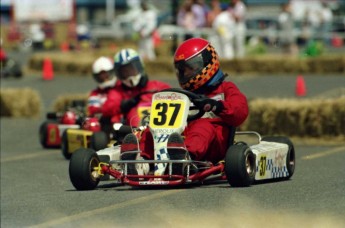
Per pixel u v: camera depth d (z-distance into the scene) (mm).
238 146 30812
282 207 26844
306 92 75750
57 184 36438
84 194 30625
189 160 29797
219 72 32938
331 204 27422
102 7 196625
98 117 47562
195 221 24812
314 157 42719
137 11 172250
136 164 30625
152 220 25328
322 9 139625
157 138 30703
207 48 32625
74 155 31359
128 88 44156
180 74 32844
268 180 33562
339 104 49875
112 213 26812
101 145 40812
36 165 43719
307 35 127062
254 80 87062
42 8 160500
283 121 51344
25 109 67000
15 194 34094
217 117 32344
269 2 173000
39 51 148250
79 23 177000
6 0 182625
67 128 47000
